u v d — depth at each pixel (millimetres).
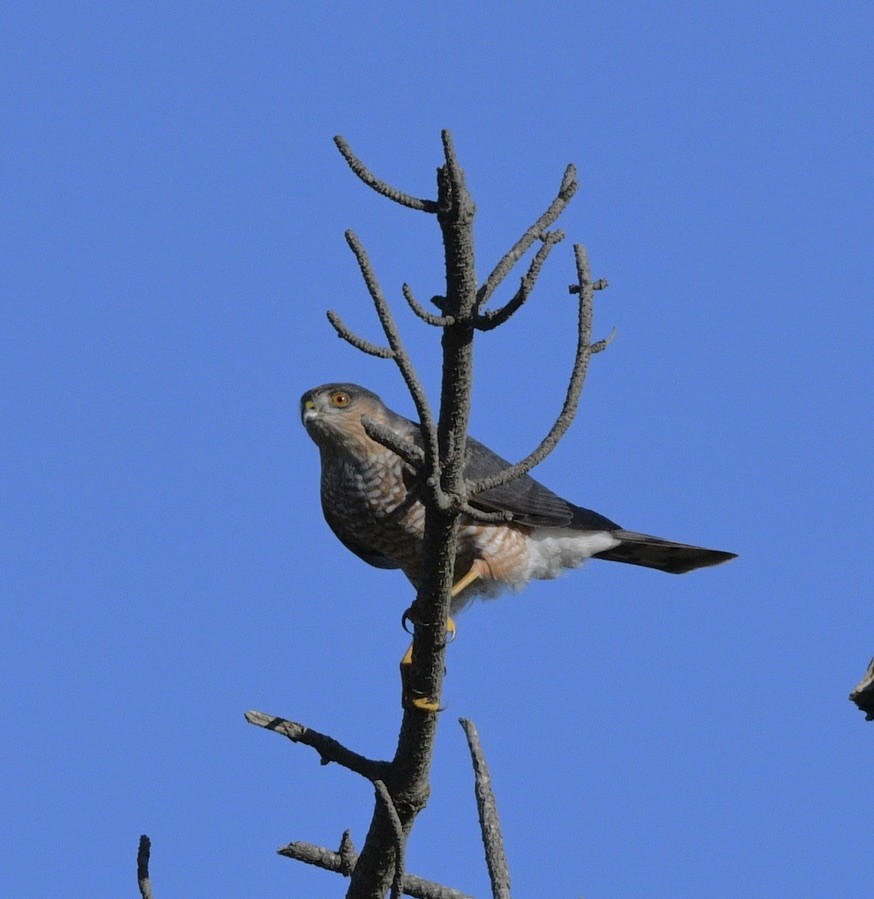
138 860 8500
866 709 6980
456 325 7672
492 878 8438
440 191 7387
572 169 7648
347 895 10062
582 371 8094
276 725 9656
